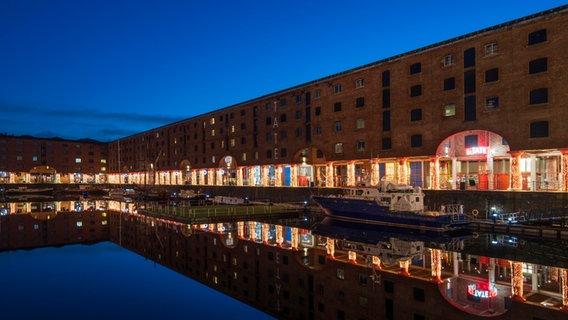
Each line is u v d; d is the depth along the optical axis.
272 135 70.25
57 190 126.31
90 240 36.78
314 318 16.58
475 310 17.02
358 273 23.02
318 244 31.89
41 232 41.81
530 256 26.70
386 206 41.25
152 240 36.22
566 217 33.41
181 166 99.81
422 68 47.16
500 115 40.19
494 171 43.81
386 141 50.81
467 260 25.72
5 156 124.38
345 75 56.69
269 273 23.66
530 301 18.00
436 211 42.28
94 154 143.38
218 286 21.41
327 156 59.16
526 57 38.62
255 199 71.25
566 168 35.94
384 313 16.97
